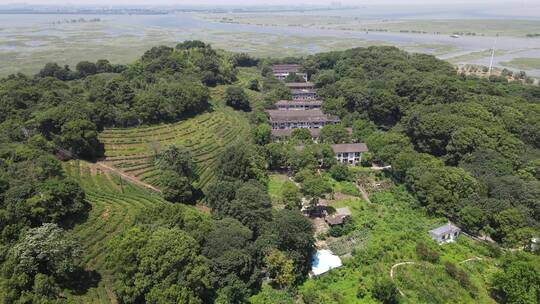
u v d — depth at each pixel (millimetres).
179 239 84875
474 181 124188
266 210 109875
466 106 167500
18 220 90125
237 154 137500
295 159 148500
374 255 103000
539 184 120938
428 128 158750
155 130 166250
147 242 84500
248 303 89000
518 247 104625
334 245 109250
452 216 121438
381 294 87688
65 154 134750
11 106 153750
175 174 128125
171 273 80438
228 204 111625
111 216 104812
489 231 111312
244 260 90625
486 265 99938
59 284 81188
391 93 198625
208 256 91562
